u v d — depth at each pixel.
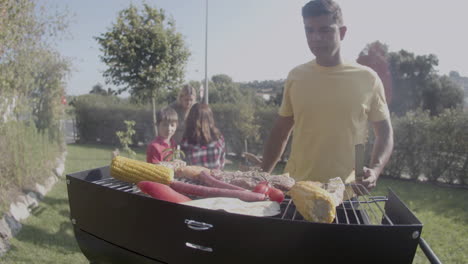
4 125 4.59
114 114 12.72
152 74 8.29
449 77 23.02
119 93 8.59
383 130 1.83
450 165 7.23
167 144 2.64
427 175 7.55
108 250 1.32
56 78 8.25
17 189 4.67
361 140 1.84
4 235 3.55
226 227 1.03
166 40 8.20
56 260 3.34
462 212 5.25
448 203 5.77
